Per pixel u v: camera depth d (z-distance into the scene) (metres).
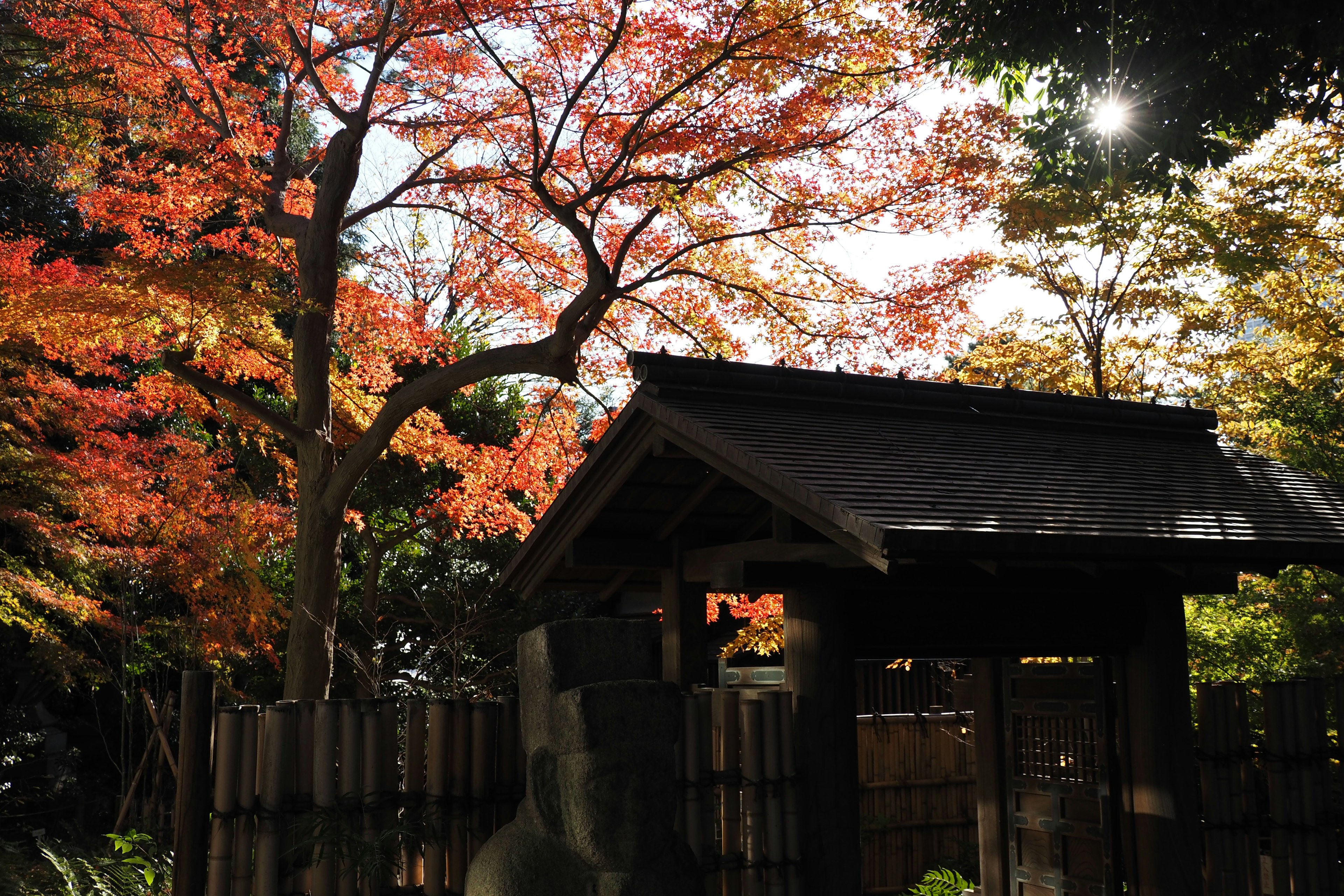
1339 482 9.44
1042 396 6.92
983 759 7.71
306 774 4.58
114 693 14.97
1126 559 5.00
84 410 12.52
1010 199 10.24
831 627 5.38
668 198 10.83
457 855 4.68
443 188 13.26
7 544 12.38
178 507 12.51
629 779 3.75
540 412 12.80
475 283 13.66
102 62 12.31
